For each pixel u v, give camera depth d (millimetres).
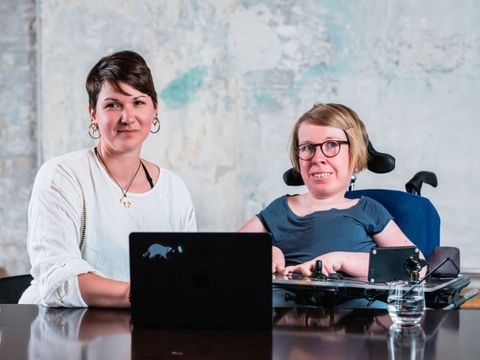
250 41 3828
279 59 3811
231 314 1689
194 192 3885
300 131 2488
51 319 1791
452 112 3719
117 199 2217
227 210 3871
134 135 2188
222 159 3865
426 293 1999
